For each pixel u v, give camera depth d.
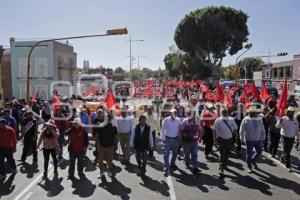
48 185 8.32
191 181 8.59
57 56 41.50
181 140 9.46
